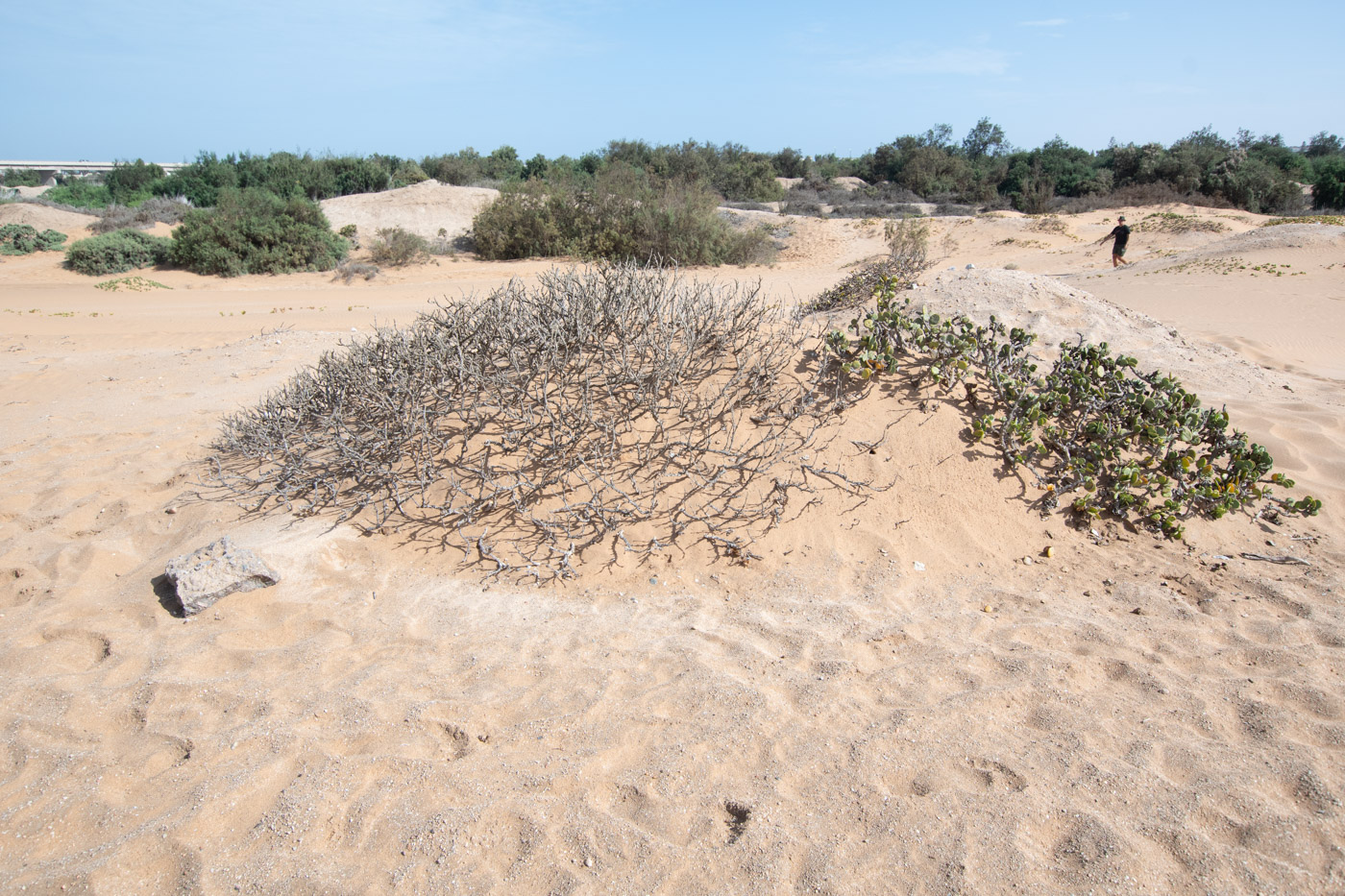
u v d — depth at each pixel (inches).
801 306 279.1
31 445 262.7
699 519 178.9
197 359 373.1
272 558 171.9
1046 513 185.5
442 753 119.7
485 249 944.3
